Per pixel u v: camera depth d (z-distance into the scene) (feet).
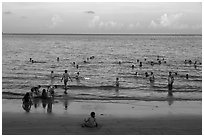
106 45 310.24
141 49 255.50
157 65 157.58
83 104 70.44
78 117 58.90
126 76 120.57
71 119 57.47
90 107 67.46
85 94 83.15
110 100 75.72
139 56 200.13
